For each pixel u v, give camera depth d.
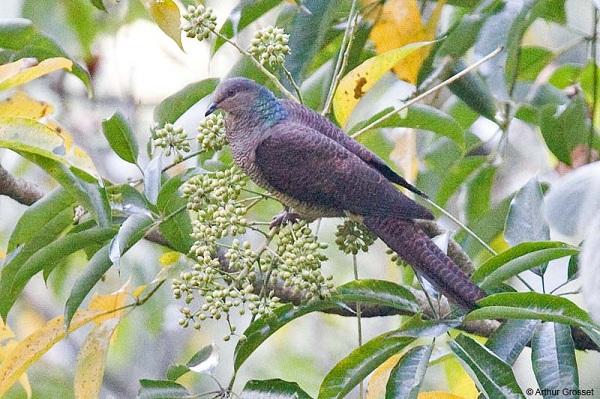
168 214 8.15
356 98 8.73
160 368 14.98
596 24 9.95
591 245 4.82
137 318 14.60
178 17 8.45
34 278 14.88
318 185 8.80
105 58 14.26
